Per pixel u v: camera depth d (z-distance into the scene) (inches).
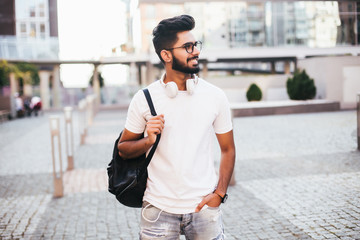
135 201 76.1
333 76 574.6
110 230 158.4
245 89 842.8
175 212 72.4
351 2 398.0
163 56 72.4
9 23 1098.1
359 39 436.5
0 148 436.5
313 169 242.2
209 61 950.4
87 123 621.9
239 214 169.5
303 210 167.8
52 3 1075.9
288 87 701.9
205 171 74.4
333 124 436.8
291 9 784.3
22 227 165.9
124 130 75.5
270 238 140.6
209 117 73.1
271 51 857.5
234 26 880.9
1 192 231.3
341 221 151.3
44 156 365.7
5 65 915.4
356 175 217.3
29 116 967.0
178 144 72.1
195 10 858.8
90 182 245.4
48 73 1286.9
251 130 455.5
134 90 1165.1
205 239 72.5
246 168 261.9
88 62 1134.4
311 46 722.8
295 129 430.6
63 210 188.5
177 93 71.5
